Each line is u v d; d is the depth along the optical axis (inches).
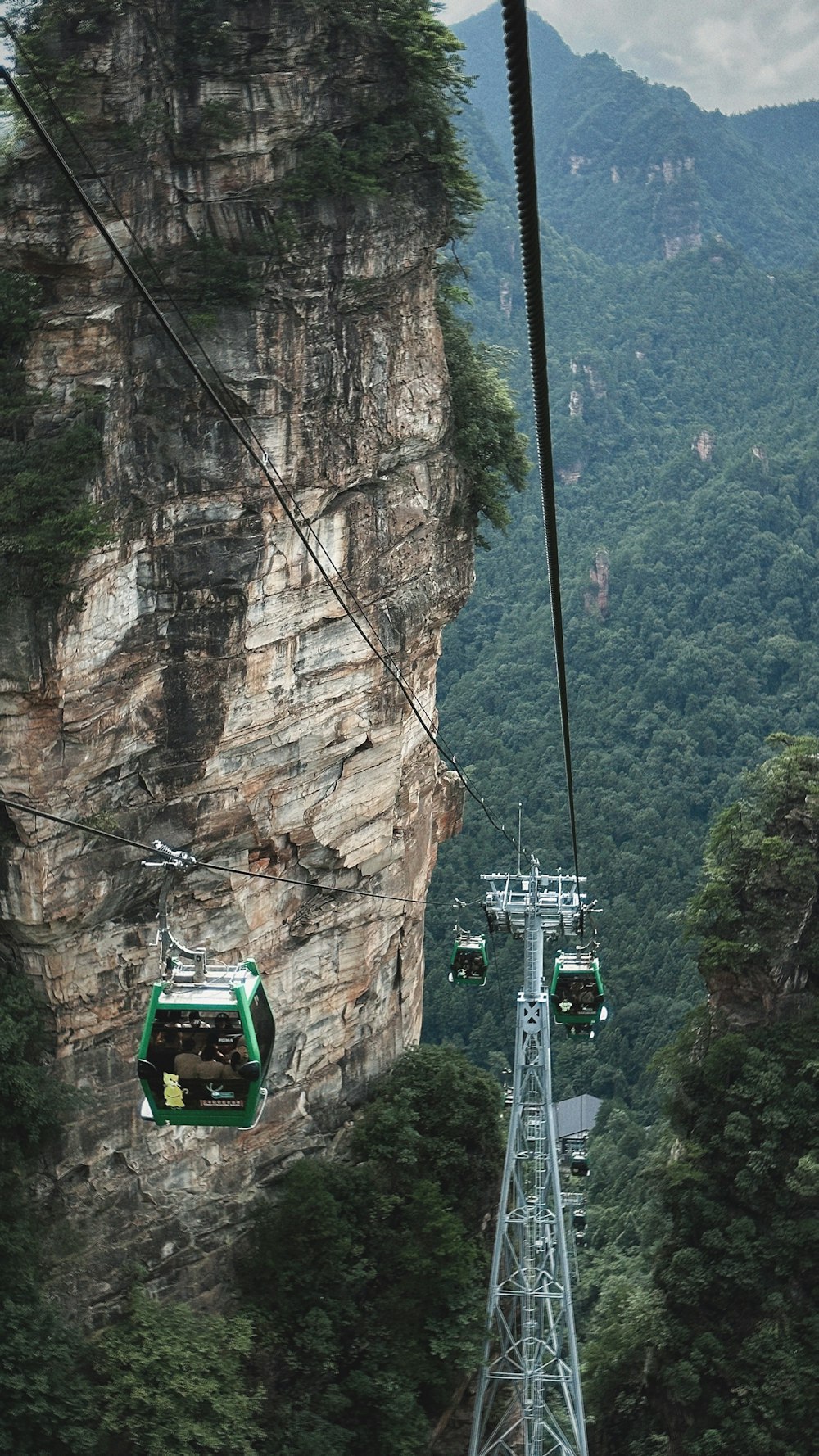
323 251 1299.2
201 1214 1374.3
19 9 1157.1
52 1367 1154.7
